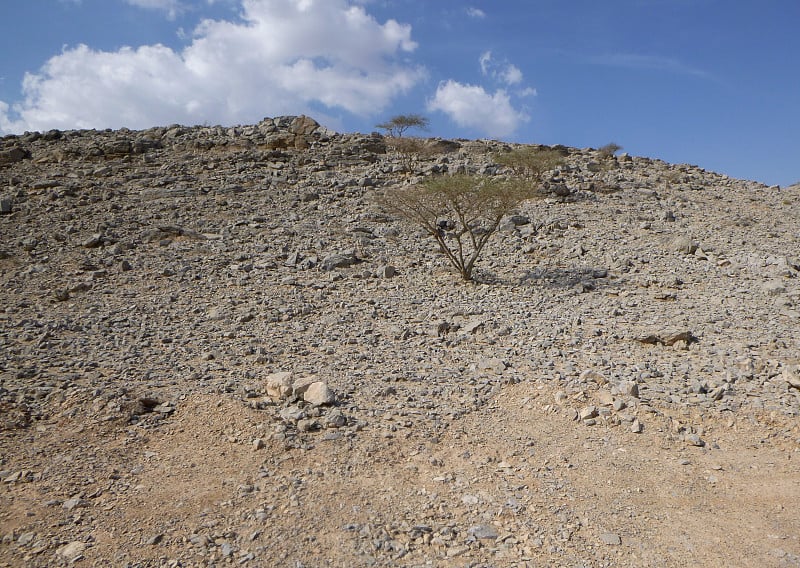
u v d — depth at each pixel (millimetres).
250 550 5633
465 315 13562
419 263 18719
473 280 16938
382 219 23078
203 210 22859
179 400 8594
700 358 10469
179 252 18234
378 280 16719
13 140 34156
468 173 28953
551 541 5840
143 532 5863
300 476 6836
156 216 21688
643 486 6801
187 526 5957
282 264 17828
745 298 14312
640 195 29234
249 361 10422
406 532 5926
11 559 5473
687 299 14562
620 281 16516
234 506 6277
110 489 6570
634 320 12844
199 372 9711
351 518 6113
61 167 28875
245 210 23234
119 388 8875
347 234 21203
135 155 31406
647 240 21328
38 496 6406
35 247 17953
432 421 8234
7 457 7113
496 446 7680
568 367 9977
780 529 6020
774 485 6766
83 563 5426
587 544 5809
